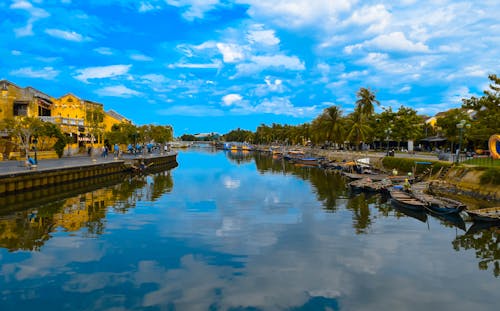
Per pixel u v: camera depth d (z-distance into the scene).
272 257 17.30
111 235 21.08
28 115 68.31
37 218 25.70
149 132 110.62
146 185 45.78
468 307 12.47
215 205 31.22
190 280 14.51
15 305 12.42
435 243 19.80
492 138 37.84
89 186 44.72
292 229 22.67
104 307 12.27
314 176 57.88
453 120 62.06
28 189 36.50
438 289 13.87
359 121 84.06
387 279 14.76
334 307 12.35
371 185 39.09
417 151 86.44
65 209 29.19
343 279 14.72
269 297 13.05
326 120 93.00
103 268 15.78
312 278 14.79
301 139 166.38
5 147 56.97
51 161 55.91
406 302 12.79
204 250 18.31
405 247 19.03
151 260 16.81
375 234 21.56
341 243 19.64
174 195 37.12
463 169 38.25
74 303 12.55
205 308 12.23
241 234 21.44
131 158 68.38
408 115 80.75
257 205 31.23
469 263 16.70
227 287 13.88
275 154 125.25
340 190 41.22
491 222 23.69
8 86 67.56
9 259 16.88
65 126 71.50
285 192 39.50
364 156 72.62
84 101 85.56
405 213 27.77
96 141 84.62
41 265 16.09
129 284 14.09
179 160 104.62
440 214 26.62
